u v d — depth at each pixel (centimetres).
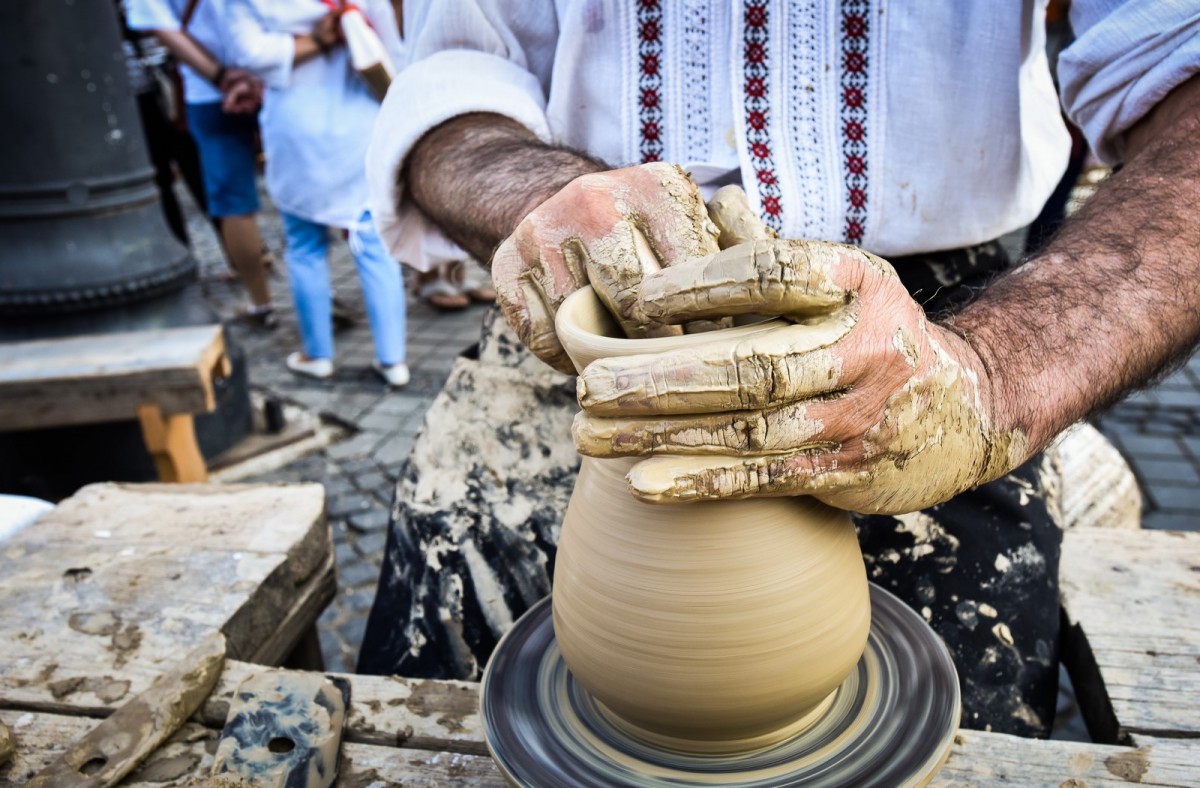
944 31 123
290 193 374
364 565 291
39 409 276
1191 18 107
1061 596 136
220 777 100
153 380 275
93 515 162
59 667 126
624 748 93
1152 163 109
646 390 74
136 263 322
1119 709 112
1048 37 293
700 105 131
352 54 321
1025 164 140
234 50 336
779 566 84
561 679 102
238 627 136
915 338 80
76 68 298
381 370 423
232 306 545
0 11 282
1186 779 98
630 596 85
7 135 295
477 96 131
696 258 80
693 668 84
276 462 357
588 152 133
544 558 143
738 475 77
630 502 86
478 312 517
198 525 158
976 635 130
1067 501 182
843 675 91
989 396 89
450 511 149
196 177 545
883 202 129
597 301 88
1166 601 133
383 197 138
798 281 73
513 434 152
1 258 308
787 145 128
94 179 309
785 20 124
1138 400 377
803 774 88
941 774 100
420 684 118
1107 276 99
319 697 114
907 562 133
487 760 106
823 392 76
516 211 112
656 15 128
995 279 108
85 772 106
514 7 141
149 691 116
